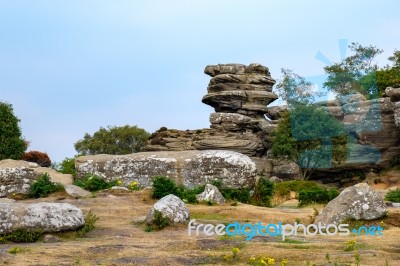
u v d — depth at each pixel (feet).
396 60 188.34
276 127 165.48
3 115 130.00
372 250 37.81
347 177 153.69
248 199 73.92
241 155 77.71
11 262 34.83
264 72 186.50
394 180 147.43
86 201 64.39
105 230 48.44
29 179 73.00
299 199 75.36
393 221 49.90
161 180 67.31
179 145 172.35
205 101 185.26
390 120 152.76
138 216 55.77
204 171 76.59
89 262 34.99
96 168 81.61
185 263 34.73
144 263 34.63
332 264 33.45
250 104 180.45
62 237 45.01
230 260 35.24
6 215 43.80
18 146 130.41
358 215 49.65
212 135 172.04
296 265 33.63
